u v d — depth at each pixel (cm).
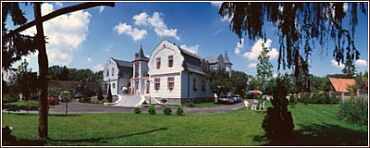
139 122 1748
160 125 1611
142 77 4891
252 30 919
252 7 904
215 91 4984
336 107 3019
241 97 5144
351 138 1146
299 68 979
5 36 1011
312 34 927
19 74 1125
